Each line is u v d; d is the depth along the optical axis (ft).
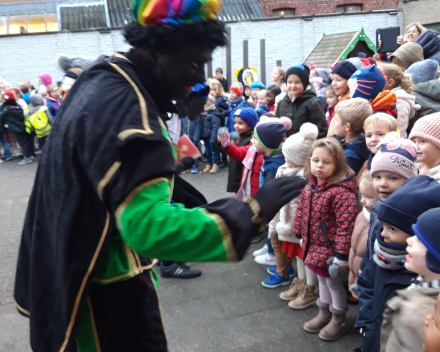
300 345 8.05
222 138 11.50
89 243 3.69
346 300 8.42
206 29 3.63
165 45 3.62
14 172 23.82
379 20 36.94
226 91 29.73
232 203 3.32
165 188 3.27
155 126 3.43
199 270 11.12
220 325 8.85
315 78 19.43
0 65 32.94
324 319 8.38
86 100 3.58
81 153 3.49
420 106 11.00
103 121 3.42
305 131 8.92
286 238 9.06
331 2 43.27
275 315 9.07
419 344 3.96
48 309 3.99
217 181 19.60
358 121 9.02
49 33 32.63
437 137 7.06
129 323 4.22
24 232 4.33
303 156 8.95
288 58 35.45
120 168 3.24
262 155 11.07
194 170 21.02
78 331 4.12
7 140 28.17
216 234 3.14
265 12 42.37
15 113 24.82
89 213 3.65
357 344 7.93
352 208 7.62
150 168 3.20
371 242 6.35
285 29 34.91
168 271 10.94
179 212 3.19
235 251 3.15
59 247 3.69
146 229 3.13
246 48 34.01
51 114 27.63
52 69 33.35
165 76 3.75
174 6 3.49
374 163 6.81
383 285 5.73
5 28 36.81
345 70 11.94
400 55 14.16
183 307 9.61
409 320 4.05
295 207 8.80
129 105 3.49
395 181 6.62
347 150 9.08
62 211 3.65
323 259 7.88
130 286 4.19
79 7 36.81
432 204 5.17
